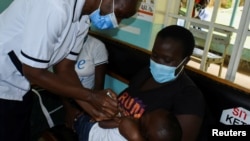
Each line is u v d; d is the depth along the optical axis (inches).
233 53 53.0
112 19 38.9
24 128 52.5
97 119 45.8
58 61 45.2
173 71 42.9
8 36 39.9
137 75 53.1
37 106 77.1
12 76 43.6
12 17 39.3
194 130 39.9
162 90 45.4
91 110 45.1
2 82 44.4
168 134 36.8
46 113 74.7
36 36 34.1
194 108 40.4
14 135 50.2
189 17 62.4
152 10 65.2
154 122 38.0
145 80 49.9
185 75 46.3
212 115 49.2
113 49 74.5
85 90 40.4
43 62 35.9
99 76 71.0
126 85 75.3
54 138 49.9
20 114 49.6
